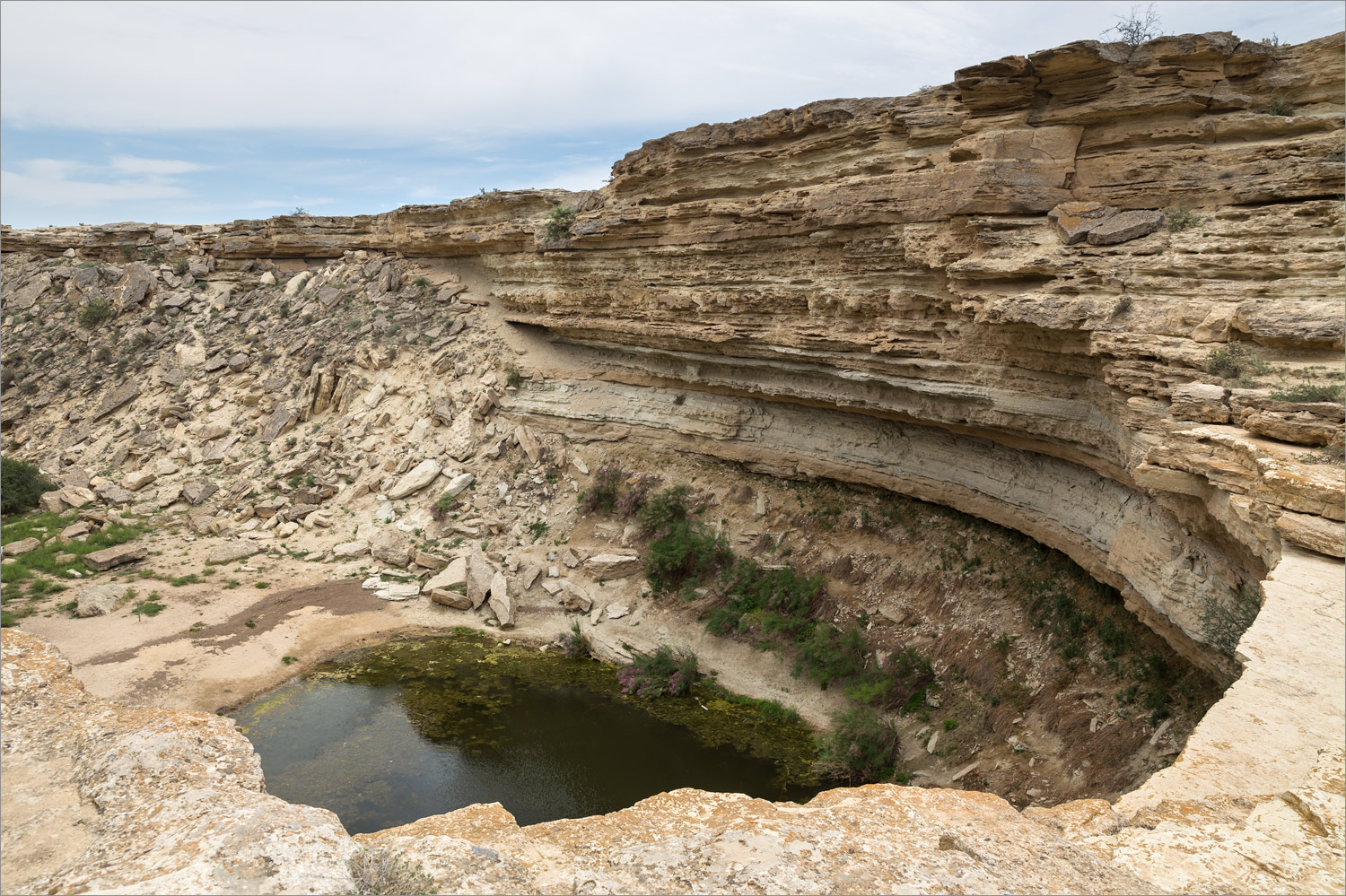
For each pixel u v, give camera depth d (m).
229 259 51.12
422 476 36.41
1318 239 14.56
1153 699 17.77
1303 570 9.79
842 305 24.31
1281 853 6.06
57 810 6.25
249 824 5.78
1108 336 16.12
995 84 19.86
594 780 20.28
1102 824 6.83
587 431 36.16
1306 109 18.23
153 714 7.67
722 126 26.78
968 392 21.42
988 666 21.59
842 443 28.47
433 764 21.02
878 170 23.14
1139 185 19.06
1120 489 19.20
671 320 30.62
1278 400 12.24
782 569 27.62
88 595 28.11
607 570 30.17
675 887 5.78
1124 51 18.78
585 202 34.88
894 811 6.83
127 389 43.09
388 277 46.22
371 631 28.84
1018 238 19.56
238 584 31.12
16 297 50.50
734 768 20.89
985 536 24.67
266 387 41.81
